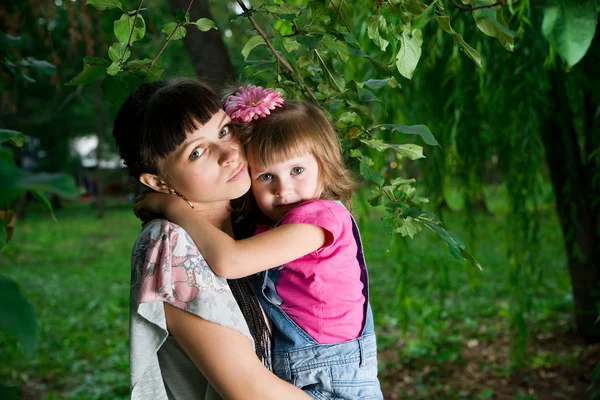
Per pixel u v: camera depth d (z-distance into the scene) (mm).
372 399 1607
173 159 1438
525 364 5352
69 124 20078
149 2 5250
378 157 3859
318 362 1540
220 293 1380
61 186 629
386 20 1418
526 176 4246
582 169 5223
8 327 632
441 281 5395
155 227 1418
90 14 3984
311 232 1535
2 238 931
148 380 1364
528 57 3709
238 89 1721
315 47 1488
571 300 6930
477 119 4527
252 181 1657
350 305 1590
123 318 8016
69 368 5965
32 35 3658
